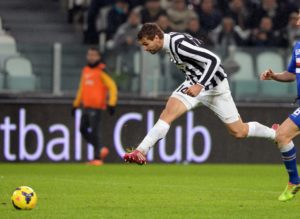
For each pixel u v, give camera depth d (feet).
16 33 234.58
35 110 204.95
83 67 209.56
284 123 120.78
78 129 206.49
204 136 210.38
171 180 160.45
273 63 216.13
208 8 233.14
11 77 205.77
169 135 208.64
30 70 206.80
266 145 214.07
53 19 245.65
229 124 130.31
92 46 209.97
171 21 225.15
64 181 155.12
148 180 159.84
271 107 213.87
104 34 232.12
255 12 240.94
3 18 240.32
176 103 124.88
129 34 217.36
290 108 214.69
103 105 197.67
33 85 206.80
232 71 213.66
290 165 120.88
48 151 205.46
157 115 209.67
